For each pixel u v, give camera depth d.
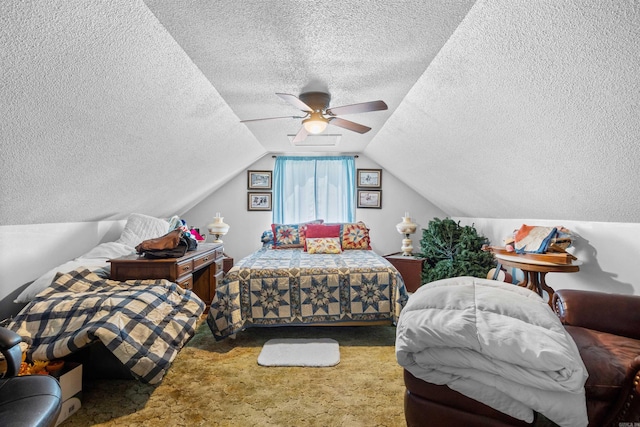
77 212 2.57
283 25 1.52
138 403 1.75
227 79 2.12
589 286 2.41
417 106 2.50
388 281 2.76
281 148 4.55
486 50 1.57
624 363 1.26
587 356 1.32
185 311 2.10
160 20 1.44
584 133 1.63
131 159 2.36
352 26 1.53
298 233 4.34
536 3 1.20
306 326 2.91
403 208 4.94
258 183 4.91
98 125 1.80
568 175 2.02
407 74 2.07
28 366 1.56
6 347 1.13
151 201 3.38
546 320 1.08
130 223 3.07
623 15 1.06
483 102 1.94
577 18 1.17
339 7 1.39
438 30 1.57
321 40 1.66
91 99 1.60
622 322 1.59
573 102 1.51
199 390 1.89
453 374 1.11
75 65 1.37
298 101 2.10
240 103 2.57
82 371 1.84
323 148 4.59
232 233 4.90
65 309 1.73
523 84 1.62
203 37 1.60
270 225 4.92
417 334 1.13
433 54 1.81
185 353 2.40
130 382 1.96
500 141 2.18
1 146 1.50
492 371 1.04
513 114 1.86
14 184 1.78
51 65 1.30
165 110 2.10
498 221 3.66
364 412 1.69
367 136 3.81
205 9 1.38
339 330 2.92
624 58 1.19
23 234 2.23
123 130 1.99
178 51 1.71
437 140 2.79
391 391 1.89
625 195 1.86
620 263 2.18
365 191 4.93
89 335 1.58
